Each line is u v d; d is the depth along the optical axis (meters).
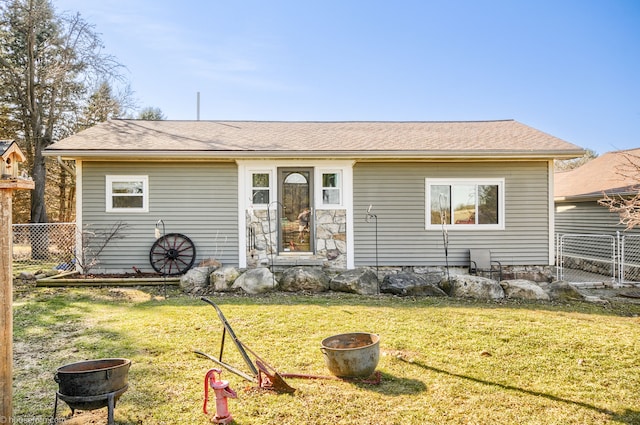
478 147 9.61
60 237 10.98
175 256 9.45
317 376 3.99
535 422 3.21
